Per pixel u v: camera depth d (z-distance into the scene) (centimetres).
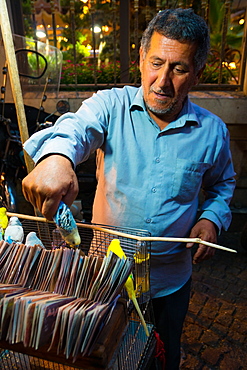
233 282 268
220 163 142
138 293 96
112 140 125
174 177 125
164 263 138
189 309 238
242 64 338
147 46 112
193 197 134
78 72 370
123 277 69
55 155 86
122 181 126
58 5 402
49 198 74
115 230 103
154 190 125
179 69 107
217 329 221
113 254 72
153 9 380
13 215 102
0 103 230
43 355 65
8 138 219
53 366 79
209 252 137
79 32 417
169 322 149
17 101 110
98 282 69
